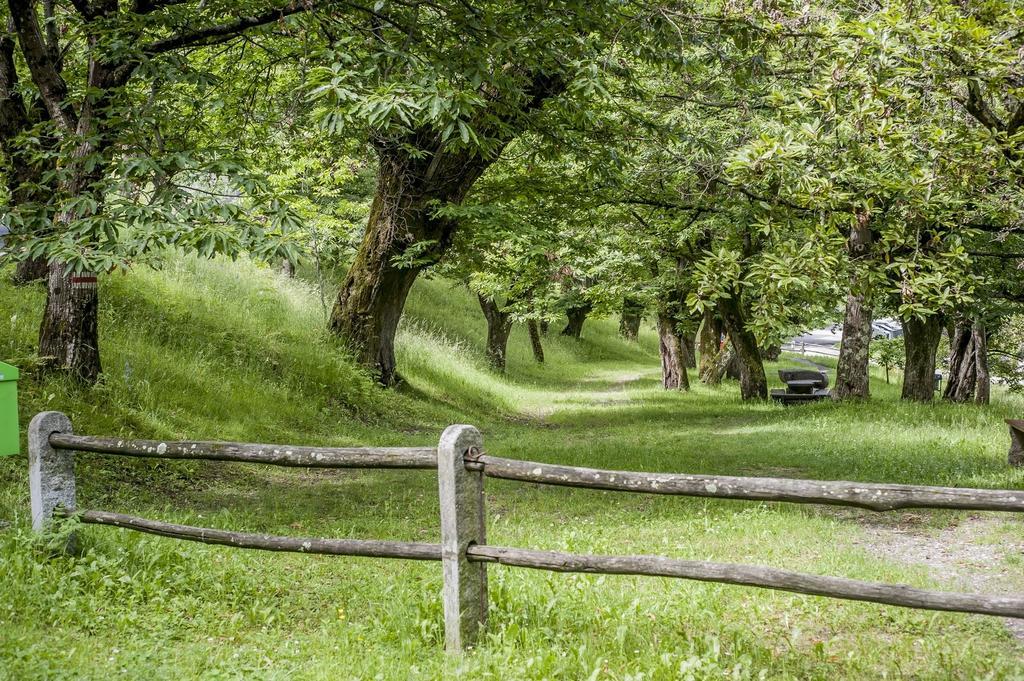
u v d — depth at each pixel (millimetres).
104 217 6969
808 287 8445
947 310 16391
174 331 15906
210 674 4004
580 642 4492
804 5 9195
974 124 9766
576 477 4184
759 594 5535
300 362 17734
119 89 8008
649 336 62375
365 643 4539
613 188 18094
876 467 11406
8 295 13820
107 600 5008
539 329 47594
